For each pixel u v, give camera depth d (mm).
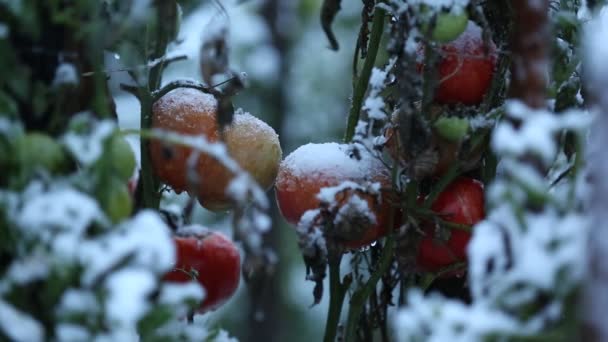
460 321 845
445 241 996
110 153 872
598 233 797
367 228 994
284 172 1031
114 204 877
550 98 982
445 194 1011
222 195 1040
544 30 890
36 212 852
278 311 2779
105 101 919
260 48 2717
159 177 1042
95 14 902
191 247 1030
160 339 889
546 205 858
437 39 966
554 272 842
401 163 1000
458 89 1003
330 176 1011
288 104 2814
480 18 972
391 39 976
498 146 844
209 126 1026
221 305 1063
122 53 1000
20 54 887
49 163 868
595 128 840
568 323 848
